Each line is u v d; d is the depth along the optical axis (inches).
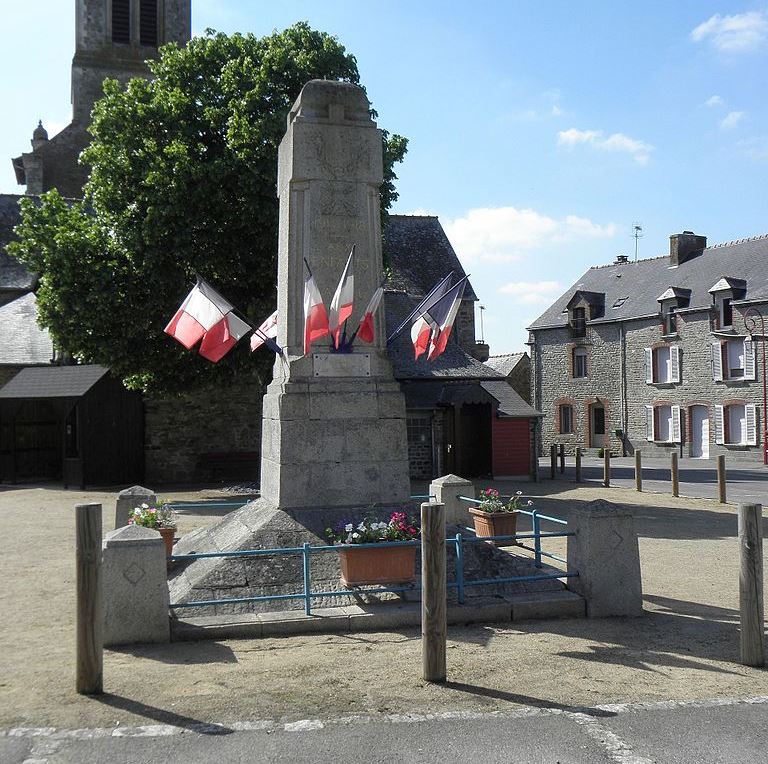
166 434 940.0
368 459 343.0
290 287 353.1
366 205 359.3
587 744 179.0
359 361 350.0
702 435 1408.7
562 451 1033.5
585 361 1630.2
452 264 1446.9
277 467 337.1
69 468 885.2
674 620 287.6
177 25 1514.5
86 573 211.2
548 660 238.4
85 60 1451.8
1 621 296.5
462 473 963.3
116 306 698.2
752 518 236.4
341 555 283.6
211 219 695.1
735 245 1462.8
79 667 211.2
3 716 196.2
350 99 361.4
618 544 295.0
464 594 295.6
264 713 197.0
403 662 235.6
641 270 1632.6
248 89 718.5
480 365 1028.5
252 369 749.9
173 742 180.9
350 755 174.1
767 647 255.3
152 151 703.7
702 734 184.4
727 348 1366.9
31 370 951.6
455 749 176.7
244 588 290.4
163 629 258.7
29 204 736.3
